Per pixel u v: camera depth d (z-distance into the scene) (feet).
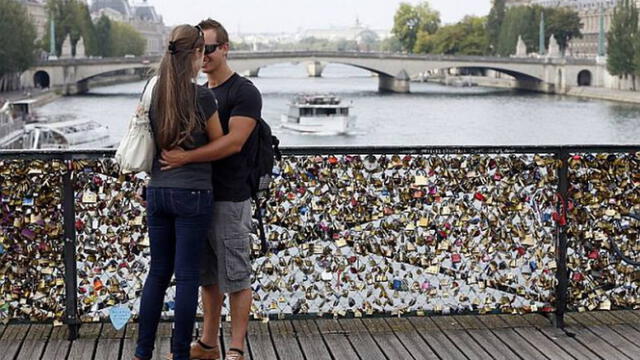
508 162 25.09
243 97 20.80
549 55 401.29
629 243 25.72
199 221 20.36
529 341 24.25
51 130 177.37
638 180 25.53
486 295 25.43
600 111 267.80
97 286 24.38
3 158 23.82
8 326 24.90
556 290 25.34
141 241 24.43
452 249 25.21
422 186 24.94
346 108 216.95
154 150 20.31
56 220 24.17
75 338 24.11
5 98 277.85
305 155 24.59
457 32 500.74
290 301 25.03
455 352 23.41
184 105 19.80
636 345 23.97
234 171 21.27
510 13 463.83
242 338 21.91
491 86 447.01
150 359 21.18
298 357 23.04
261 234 22.21
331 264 24.95
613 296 25.79
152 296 20.93
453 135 208.74
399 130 219.61
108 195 24.25
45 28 436.35
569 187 25.35
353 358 23.02
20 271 24.21
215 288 22.44
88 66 347.77
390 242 25.03
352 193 24.81
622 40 334.24
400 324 25.31
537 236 25.35
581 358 23.06
